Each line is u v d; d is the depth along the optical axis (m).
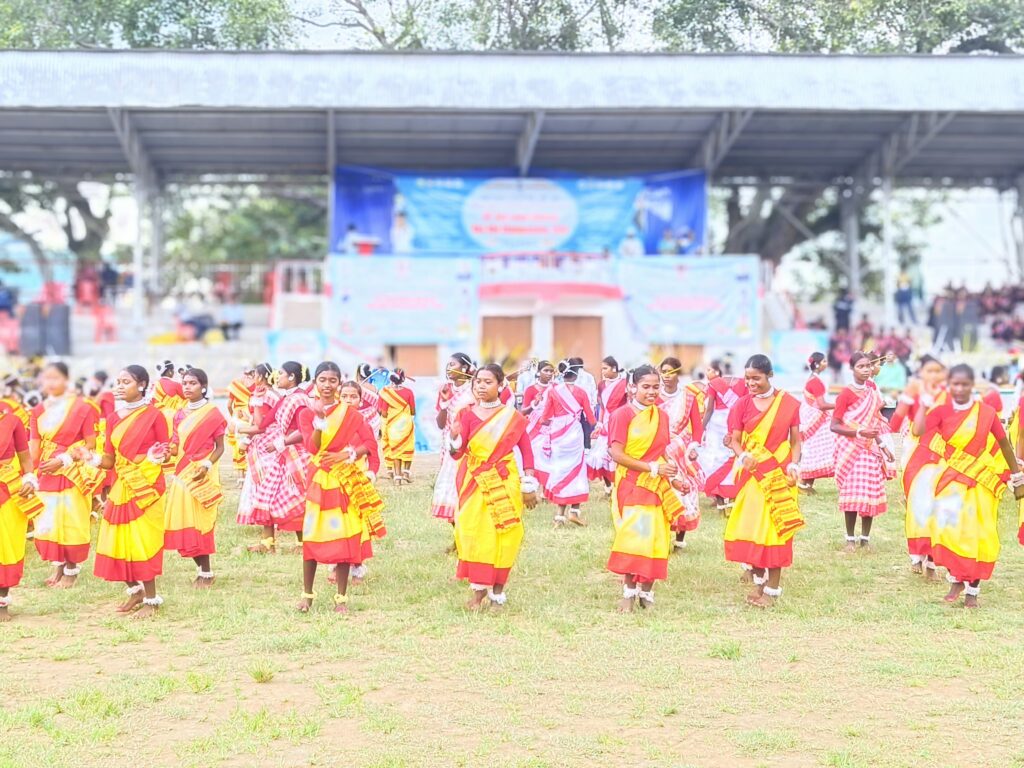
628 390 11.02
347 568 8.30
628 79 24.67
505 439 8.20
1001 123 27.38
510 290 27.45
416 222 29.00
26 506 8.19
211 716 6.09
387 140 28.36
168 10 24.34
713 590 9.07
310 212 38.81
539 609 8.36
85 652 7.31
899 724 5.98
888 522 12.05
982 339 29.55
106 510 8.19
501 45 25.16
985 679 6.73
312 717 6.04
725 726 5.97
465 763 5.44
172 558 10.25
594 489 14.79
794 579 9.45
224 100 24.22
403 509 12.80
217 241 39.34
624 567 8.13
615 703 6.30
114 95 24.03
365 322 27.11
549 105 24.62
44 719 6.03
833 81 24.78
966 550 8.36
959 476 8.44
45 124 26.50
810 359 13.63
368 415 14.05
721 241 41.16
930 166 31.47
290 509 10.31
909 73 24.81
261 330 30.28
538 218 29.17
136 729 5.90
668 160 30.48
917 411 8.73
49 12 24.17
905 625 7.97
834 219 36.59
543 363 12.34
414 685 6.61
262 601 8.65
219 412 9.16
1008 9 24.84
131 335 29.36
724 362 19.08
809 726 5.97
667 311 27.84
